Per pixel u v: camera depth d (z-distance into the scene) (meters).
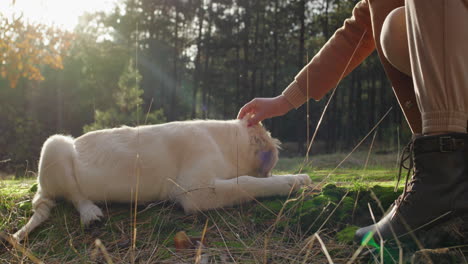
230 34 29.28
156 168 2.44
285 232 2.00
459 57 1.44
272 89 30.42
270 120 29.52
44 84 24.95
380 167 6.50
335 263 1.61
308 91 2.52
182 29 32.06
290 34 27.73
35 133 17.14
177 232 2.13
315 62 2.51
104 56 27.64
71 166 2.43
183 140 2.44
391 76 2.09
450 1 1.44
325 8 25.09
